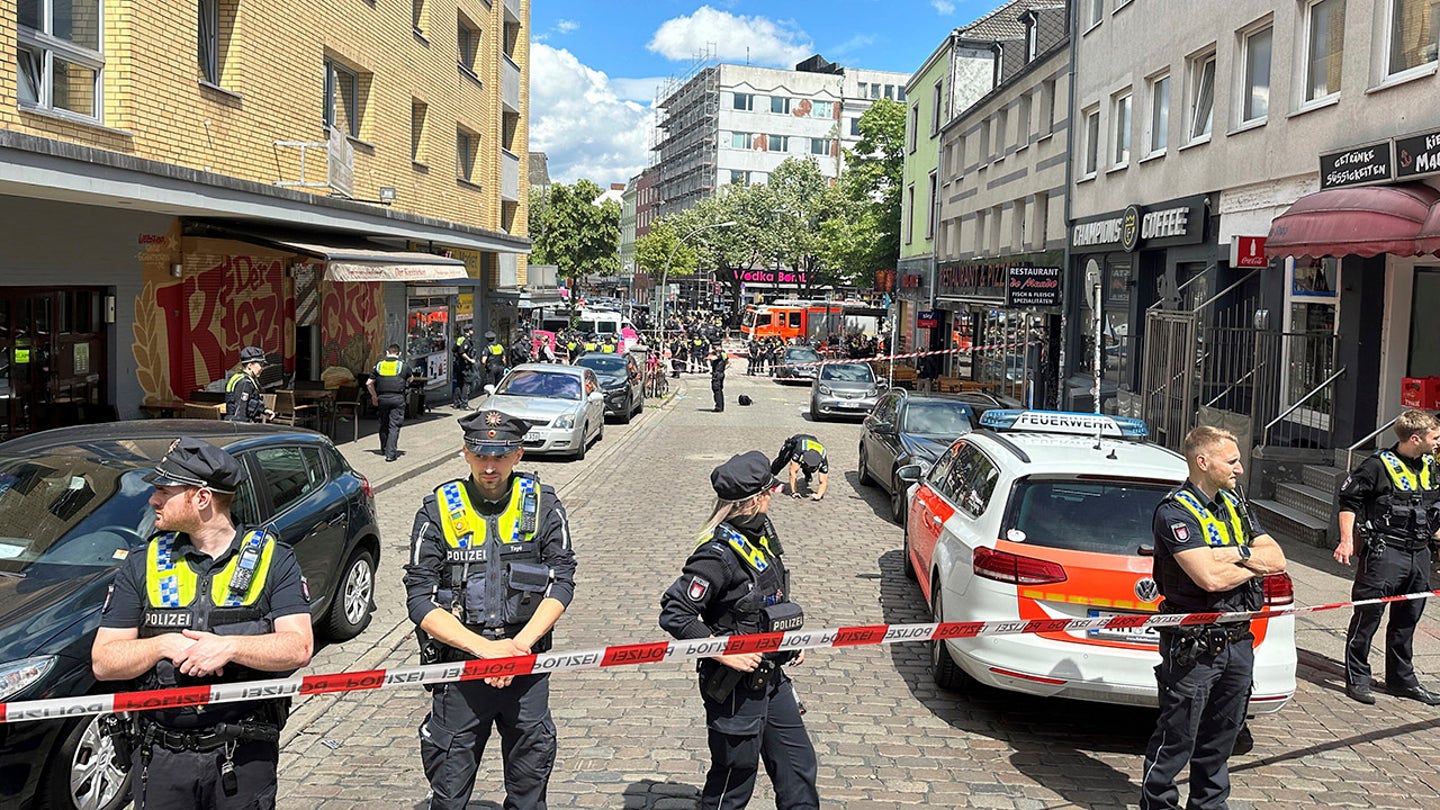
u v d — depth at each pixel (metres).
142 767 3.27
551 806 4.85
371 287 21.77
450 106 24.81
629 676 6.71
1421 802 5.08
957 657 6.01
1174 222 17.69
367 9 19.02
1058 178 25.73
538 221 91.00
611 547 10.84
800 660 4.12
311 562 6.77
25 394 11.40
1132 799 5.07
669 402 32.06
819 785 5.14
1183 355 14.41
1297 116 13.74
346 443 17.55
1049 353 27.22
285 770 5.28
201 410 13.43
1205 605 4.39
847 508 13.40
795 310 59.31
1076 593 5.52
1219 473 4.38
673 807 4.86
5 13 9.45
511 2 30.80
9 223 10.79
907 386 38.38
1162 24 18.78
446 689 3.91
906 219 45.94
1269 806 5.00
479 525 3.96
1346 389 12.36
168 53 12.16
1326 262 13.39
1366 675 6.54
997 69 34.72
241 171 14.15
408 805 4.87
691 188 109.88
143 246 13.23
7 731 4.10
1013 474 6.18
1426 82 10.99
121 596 3.28
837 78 102.38
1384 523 6.42
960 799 5.02
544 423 17.44
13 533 5.12
